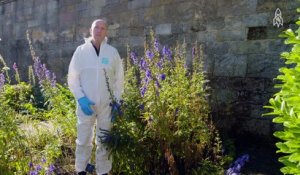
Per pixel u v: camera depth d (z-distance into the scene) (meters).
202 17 6.54
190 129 4.43
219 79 6.22
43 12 11.05
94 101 4.10
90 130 4.22
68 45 10.15
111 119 4.16
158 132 4.24
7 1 12.73
